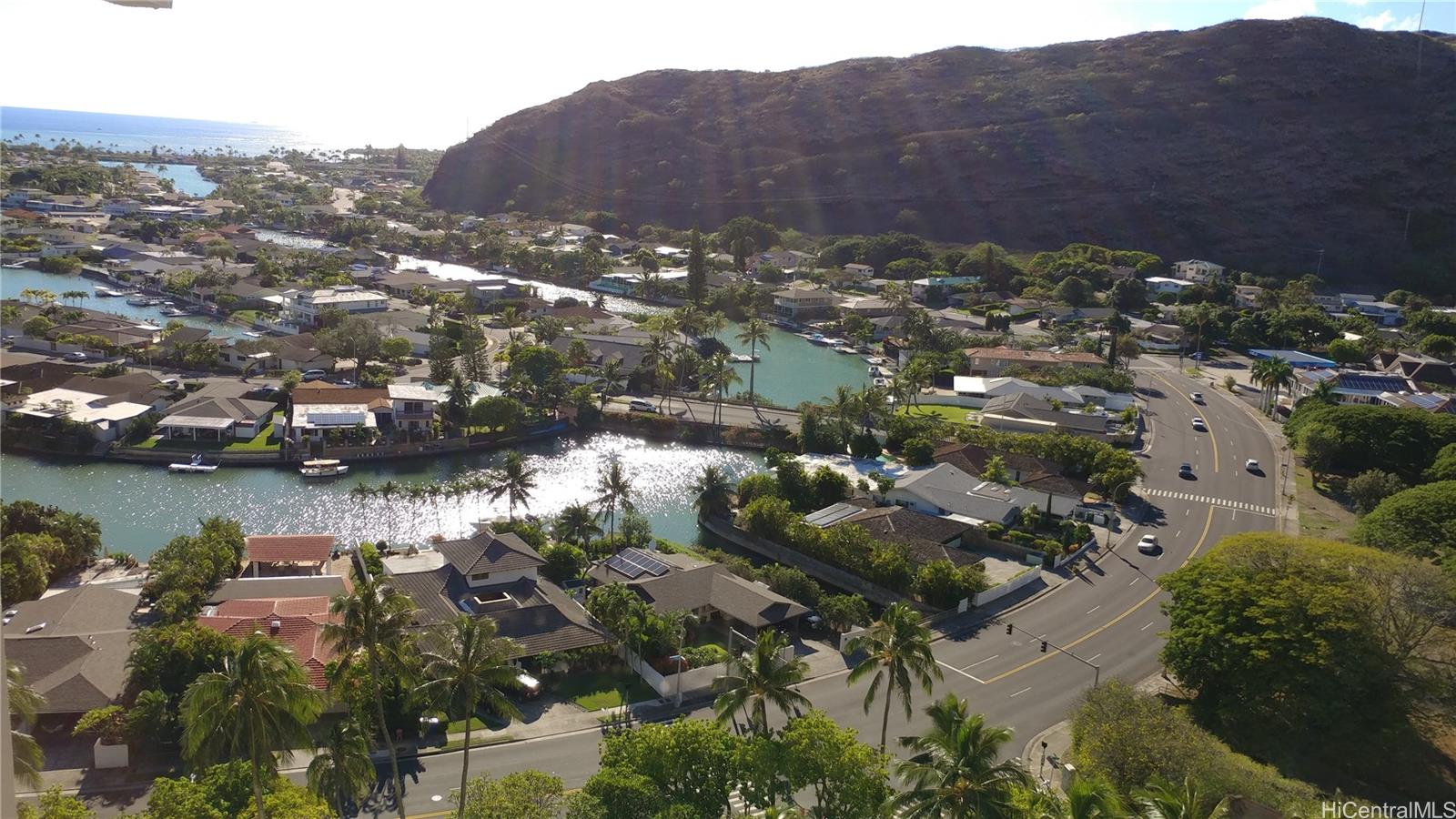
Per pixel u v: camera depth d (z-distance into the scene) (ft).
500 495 350.43
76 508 346.74
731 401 526.57
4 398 420.77
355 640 173.88
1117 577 320.09
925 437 444.96
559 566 302.25
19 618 237.86
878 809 161.07
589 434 470.80
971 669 254.27
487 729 217.56
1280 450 474.90
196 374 506.48
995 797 139.85
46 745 199.21
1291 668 211.20
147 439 407.64
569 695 235.61
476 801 162.20
